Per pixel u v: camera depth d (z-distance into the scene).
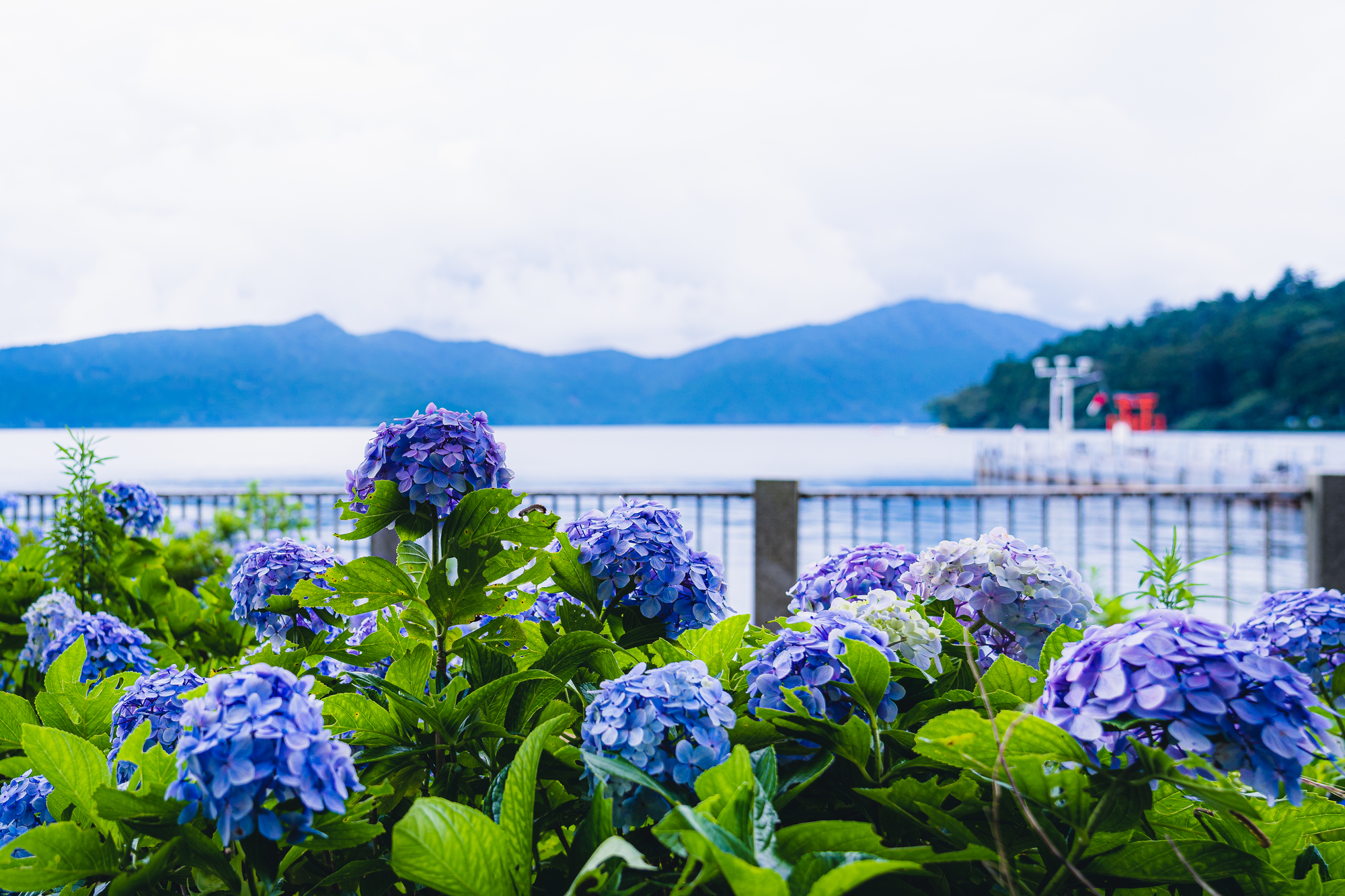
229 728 0.71
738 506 15.79
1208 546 9.91
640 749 0.82
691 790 0.82
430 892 0.96
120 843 0.91
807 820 1.00
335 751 0.77
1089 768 0.75
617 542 1.21
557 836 1.09
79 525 2.55
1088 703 0.73
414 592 1.17
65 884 0.84
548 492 5.07
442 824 0.73
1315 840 1.03
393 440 1.16
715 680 0.91
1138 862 0.81
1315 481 4.93
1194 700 0.69
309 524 5.22
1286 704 0.71
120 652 1.73
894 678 1.02
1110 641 0.76
